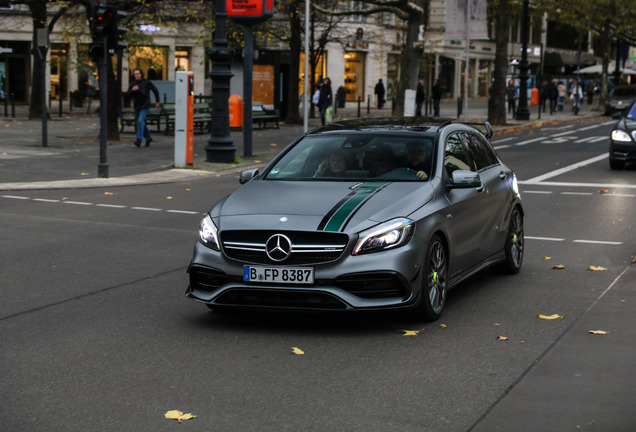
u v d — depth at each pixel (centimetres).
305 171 745
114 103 2498
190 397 499
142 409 478
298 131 3134
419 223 653
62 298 761
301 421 459
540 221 1230
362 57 5881
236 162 2020
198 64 5019
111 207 1339
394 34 5941
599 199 1455
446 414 470
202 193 1527
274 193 693
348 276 620
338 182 717
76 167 1852
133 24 2891
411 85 3266
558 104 5466
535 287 818
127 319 689
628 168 1975
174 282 830
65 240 1052
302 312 677
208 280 660
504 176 868
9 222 1184
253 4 2067
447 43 6525
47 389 513
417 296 646
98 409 478
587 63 8194
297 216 641
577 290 802
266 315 707
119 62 3684
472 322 682
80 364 565
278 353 593
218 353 593
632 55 7312
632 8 5184
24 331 649
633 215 1277
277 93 3616
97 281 831
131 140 2544
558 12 5775
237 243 640
